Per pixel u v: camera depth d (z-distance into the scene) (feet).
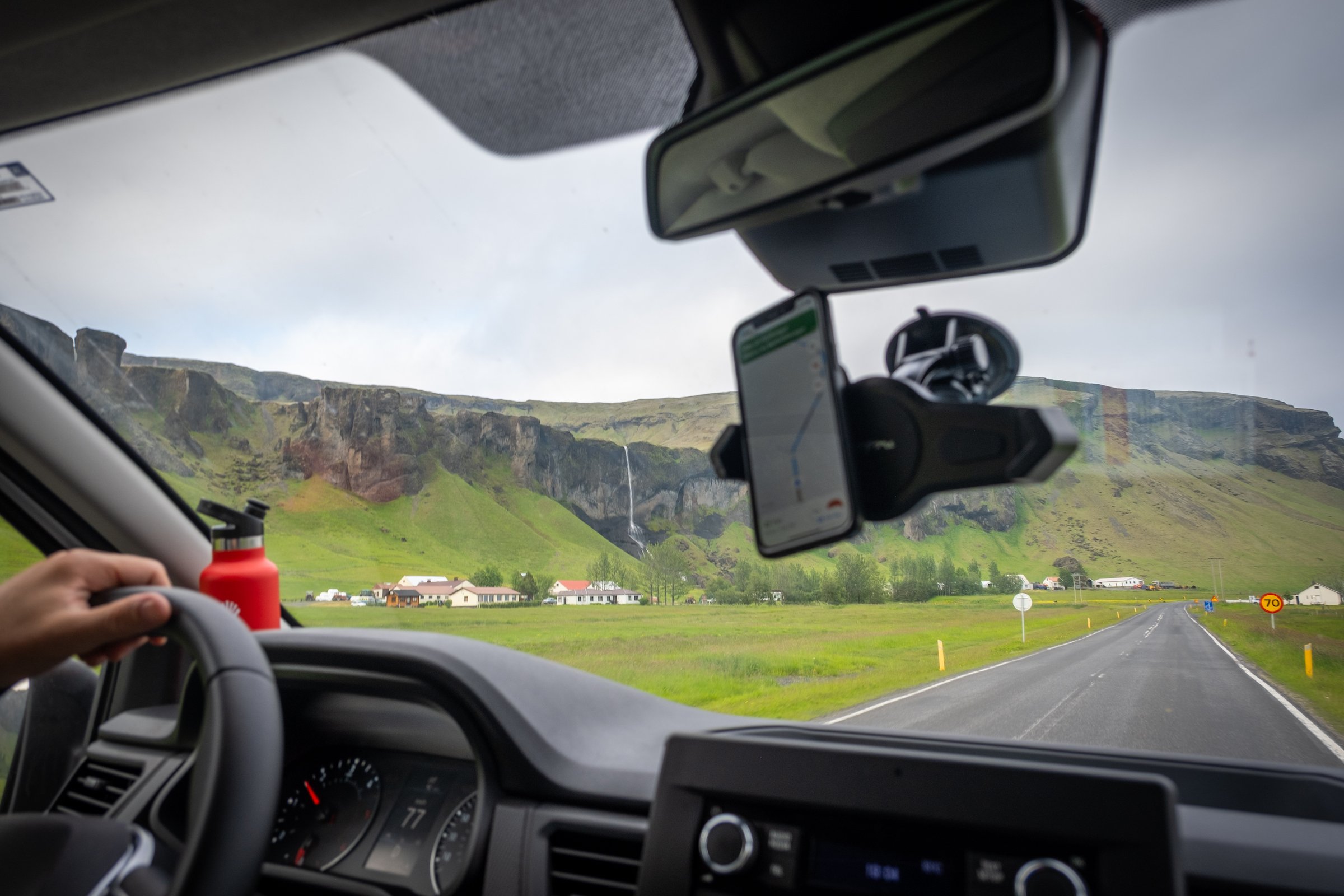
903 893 2.65
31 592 2.42
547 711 4.40
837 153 2.95
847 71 2.85
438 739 4.70
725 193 3.26
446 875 4.16
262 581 5.07
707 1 3.64
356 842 4.56
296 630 5.08
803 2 3.44
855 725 4.12
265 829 2.60
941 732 3.93
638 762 4.18
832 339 2.64
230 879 2.48
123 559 2.67
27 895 2.36
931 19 2.64
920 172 2.89
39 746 5.77
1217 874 2.80
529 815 3.97
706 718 4.87
